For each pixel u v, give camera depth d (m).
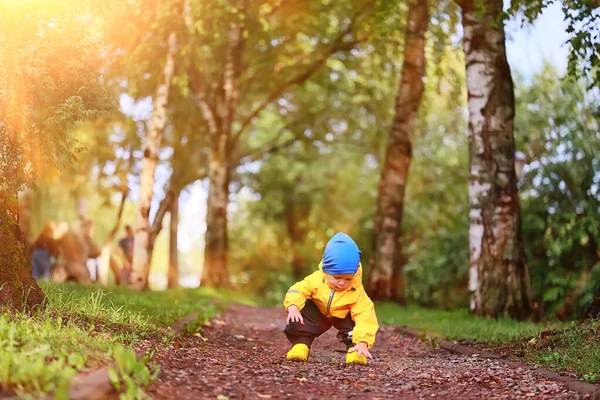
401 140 16.53
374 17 14.64
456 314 11.41
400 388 5.18
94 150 21.92
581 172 16.06
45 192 26.12
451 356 7.23
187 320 8.73
